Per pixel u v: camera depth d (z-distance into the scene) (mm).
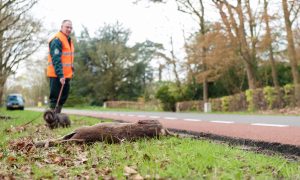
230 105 30359
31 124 12055
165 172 4293
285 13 24297
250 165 4668
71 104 64125
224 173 4145
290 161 5020
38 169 4777
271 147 6188
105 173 4582
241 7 26141
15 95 45250
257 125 10664
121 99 65562
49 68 10609
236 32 27016
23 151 6203
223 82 39188
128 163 5016
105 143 6793
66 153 6012
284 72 35875
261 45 27500
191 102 35656
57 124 10273
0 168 4863
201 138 7652
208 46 30781
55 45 10414
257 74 34125
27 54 19281
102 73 65812
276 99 25688
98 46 65438
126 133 6922
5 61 18719
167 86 38406
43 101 92250
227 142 7145
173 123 12570
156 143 6527
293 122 11703
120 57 64125
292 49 25172
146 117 17391
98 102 66562
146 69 66625
